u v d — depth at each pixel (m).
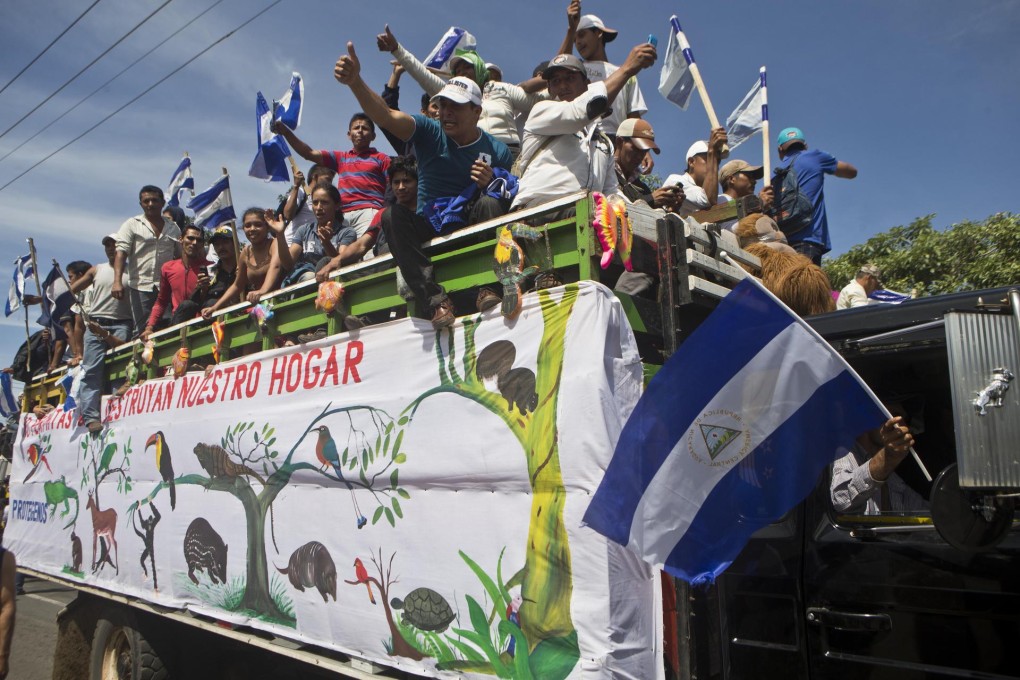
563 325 2.80
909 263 10.54
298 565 3.81
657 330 3.13
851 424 2.44
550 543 2.68
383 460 3.42
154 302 7.73
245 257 6.13
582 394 2.65
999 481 2.14
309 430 3.89
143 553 5.24
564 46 5.50
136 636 5.10
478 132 4.09
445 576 3.04
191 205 6.45
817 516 2.68
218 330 5.10
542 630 2.65
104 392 6.82
